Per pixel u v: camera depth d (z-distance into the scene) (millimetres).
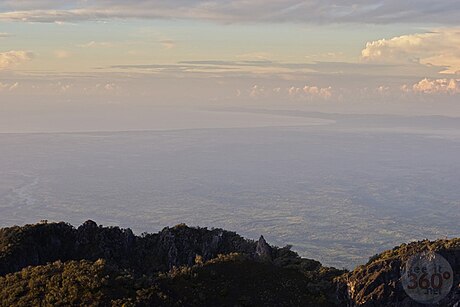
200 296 66188
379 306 66312
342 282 71562
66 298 64188
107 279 67312
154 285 66938
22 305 64562
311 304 68500
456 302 63406
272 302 67625
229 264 73250
